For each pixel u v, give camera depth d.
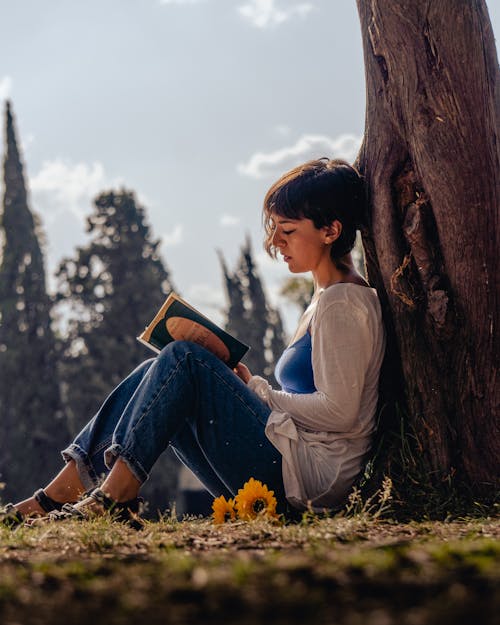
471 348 3.72
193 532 2.95
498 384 3.71
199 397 3.61
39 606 1.61
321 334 3.62
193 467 3.89
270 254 3.94
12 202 37.78
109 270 37.47
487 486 3.68
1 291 36.75
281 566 1.84
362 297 3.68
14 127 38.59
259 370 44.94
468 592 1.55
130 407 3.54
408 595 1.58
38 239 37.84
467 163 3.68
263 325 45.59
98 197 38.31
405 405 3.83
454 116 3.68
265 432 3.60
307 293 36.03
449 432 3.73
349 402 3.58
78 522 3.14
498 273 3.69
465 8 3.66
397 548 2.26
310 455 3.60
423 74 3.73
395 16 3.74
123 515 3.39
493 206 3.70
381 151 3.89
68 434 36.03
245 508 3.43
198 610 1.53
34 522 3.31
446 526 3.02
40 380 35.97
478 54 3.69
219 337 3.71
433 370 3.76
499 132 3.78
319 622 1.42
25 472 34.91
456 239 3.70
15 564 2.14
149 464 3.45
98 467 3.71
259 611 1.51
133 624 1.46
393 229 3.84
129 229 38.09
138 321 37.12
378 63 3.90
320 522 3.03
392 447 3.74
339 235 3.81
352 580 1.71
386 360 3.85
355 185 3.87
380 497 3.60
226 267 46.41
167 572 1.88
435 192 3.73
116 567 2.01
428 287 3.77
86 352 36.41
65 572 1.95
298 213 3.77
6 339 36.25
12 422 35.41
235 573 1.77
